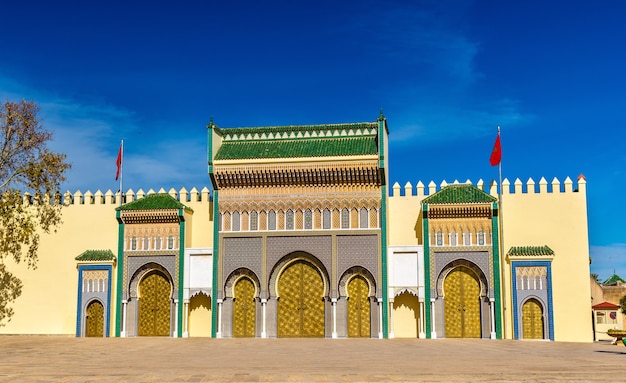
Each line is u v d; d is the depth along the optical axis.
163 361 27.55
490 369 23.94
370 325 43.19
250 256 44.62
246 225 44.91
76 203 47.91
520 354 30.44
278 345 36.50
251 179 44.94
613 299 61.66
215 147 45.75
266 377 21.89
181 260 45.19
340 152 44.25
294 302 44.19
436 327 42.75
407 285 43.34
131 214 45.88
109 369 24.58
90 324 45.91
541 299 42.06
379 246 43.47
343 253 43.78
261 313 44.00
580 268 42.66
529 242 43.31
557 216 43.41
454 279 43.25
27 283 47.66
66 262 47.41
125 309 45.56
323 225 44.22
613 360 27.42
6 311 47.53
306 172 44.25
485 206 42.78
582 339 41.84
